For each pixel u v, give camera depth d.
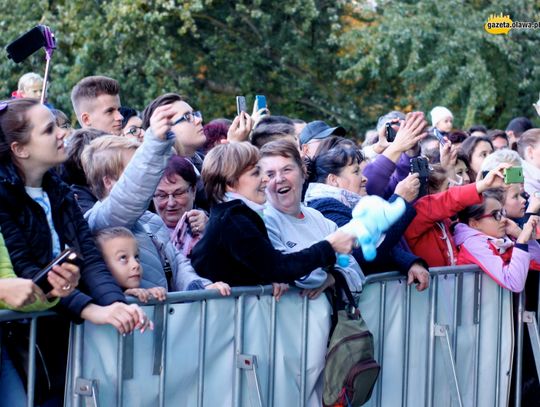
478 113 26.06
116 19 25.31
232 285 6.11
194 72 27.06
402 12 25.89
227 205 6.03
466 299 7.93
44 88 6.68
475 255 7.98
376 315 7.09
